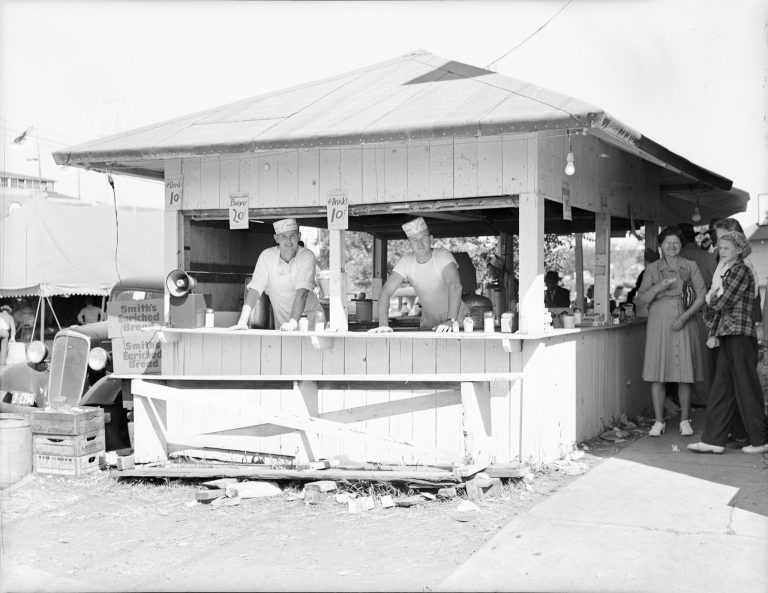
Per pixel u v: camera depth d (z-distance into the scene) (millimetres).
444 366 6449
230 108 7402
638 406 9219
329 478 6133
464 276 9188
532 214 6117
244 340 7062
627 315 9188
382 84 7156
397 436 6539
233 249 8328
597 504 5504
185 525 5590
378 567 4566
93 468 7152
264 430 6953
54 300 17203
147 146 6449
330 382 6758
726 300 6809
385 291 6809
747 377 6875
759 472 6289
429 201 6477
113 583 4496
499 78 6656
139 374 7469
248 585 4359
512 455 6305
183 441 7164
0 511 5680
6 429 7023
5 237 15625
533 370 6199
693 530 4902
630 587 4062
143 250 16859
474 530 5156
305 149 6383
